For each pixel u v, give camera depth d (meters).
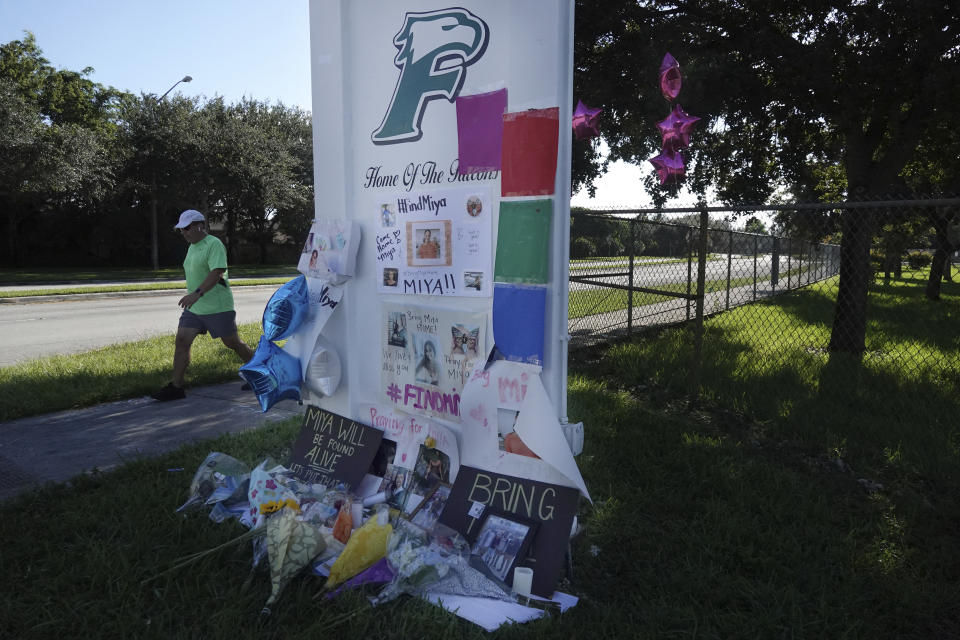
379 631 2.27
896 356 7.75
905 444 4.31
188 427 4.84
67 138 25.91
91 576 2.60
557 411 2.75
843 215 7.45
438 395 3.22
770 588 2.58
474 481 2.96
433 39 3.06
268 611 2.34
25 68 33.88
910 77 6.37
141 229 39.00
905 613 2.49
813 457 4.31
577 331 9.21
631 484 3.70
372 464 3.57
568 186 2.64
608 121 8.31
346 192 3.58
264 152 34.97
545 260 2.63
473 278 2.99
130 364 7.04
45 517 3.21
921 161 11.03
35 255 37.97
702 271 5.81
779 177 8.90
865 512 3.41
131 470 3.80
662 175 3.52
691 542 2.97
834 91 6.61
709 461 4.00
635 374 6.43
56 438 4.57
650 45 7.21
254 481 3.15
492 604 2.48
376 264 3.48
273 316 3.55
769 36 6.75
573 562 2.85
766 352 7.72
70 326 11.79
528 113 2.60
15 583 2.60
